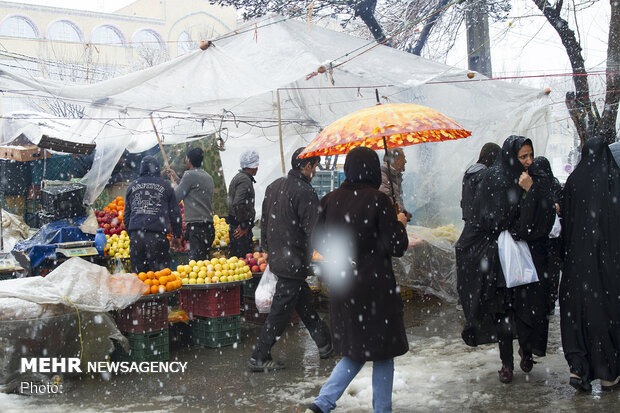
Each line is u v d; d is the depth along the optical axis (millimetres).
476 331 5305
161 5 37094
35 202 11773
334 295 4246
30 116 12242
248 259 8086
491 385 5230
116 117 9570
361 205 4180
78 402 5059
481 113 11172
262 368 5914
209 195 8406
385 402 4168
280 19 8164
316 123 12125
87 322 5617
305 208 5859
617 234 4918
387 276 4184
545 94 11039
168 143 11977
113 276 6016
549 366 5734
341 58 8102
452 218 11547
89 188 10141
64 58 29875
